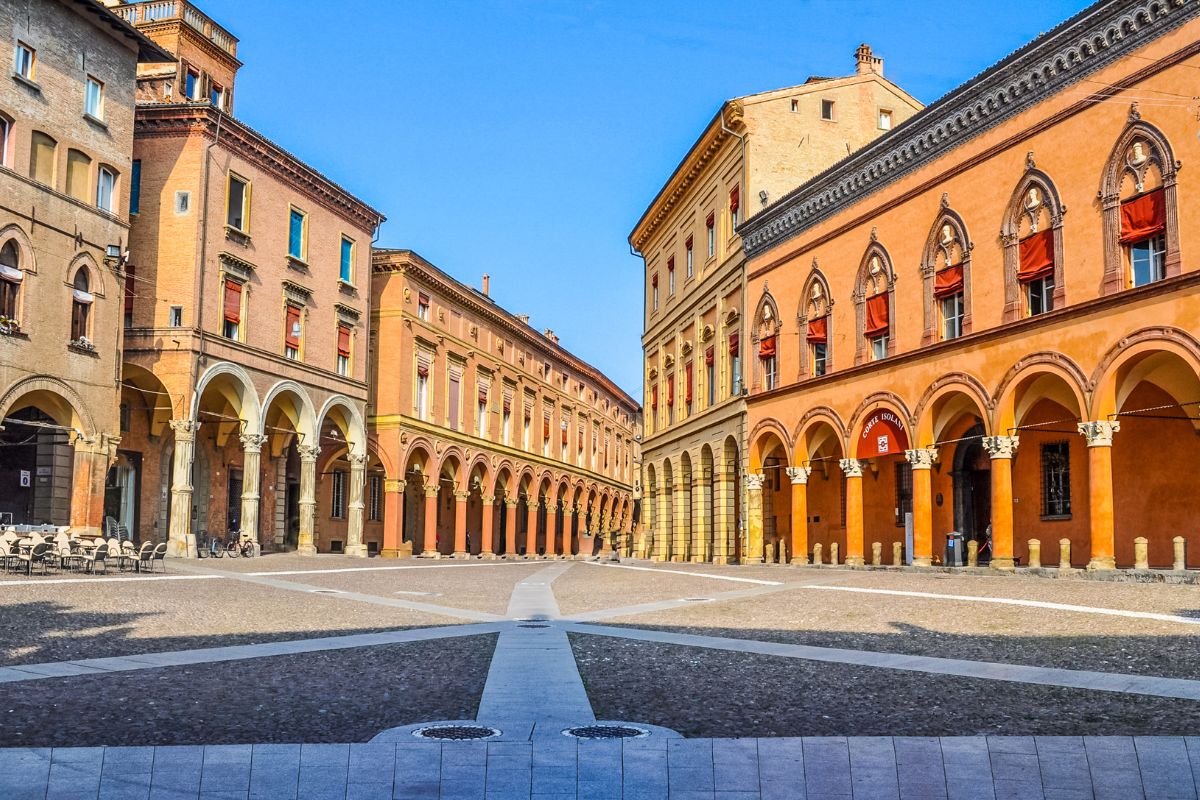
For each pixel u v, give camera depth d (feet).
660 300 201.98
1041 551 110.52
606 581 113.91
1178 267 83.71
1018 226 101.65
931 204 113.39
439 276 207.31
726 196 161.58
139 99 155.94
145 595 77.30
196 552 135.64
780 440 141.49
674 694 38.86
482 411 234.58
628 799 27.96
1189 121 83.51
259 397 149.18
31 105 111.96
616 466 346.74
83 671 43.06
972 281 106.73
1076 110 94.58
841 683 40.81
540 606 78.59
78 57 119.03
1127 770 28.02
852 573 108.99
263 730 32.45
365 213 179.42
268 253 153.58
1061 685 39.04
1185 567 85.81
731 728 32.86
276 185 155.94
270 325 153.58
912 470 118.93
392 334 195.11
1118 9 89.25
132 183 140.77
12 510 129.80
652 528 206.59
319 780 27.81
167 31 158.20
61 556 96.89
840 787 27.99
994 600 69.62
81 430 117.39
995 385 101.96
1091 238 92.58
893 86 160.04
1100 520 88.79
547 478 272.31
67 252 116.06
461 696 38.40
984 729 32.17
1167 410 96.68
